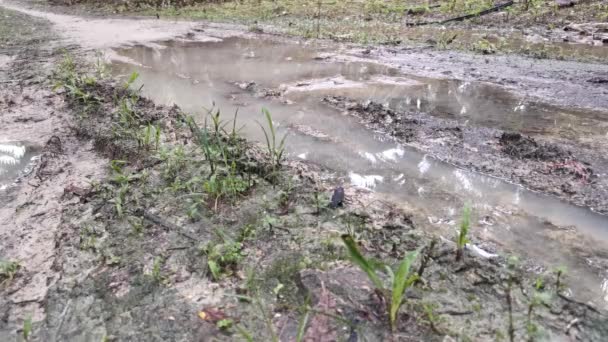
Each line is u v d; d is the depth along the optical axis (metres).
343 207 2.83
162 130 3.97
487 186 3.12
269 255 2.40
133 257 2.43
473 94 5.03
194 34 9.00
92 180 3.21
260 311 2.04
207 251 2.42
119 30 9.69
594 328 1.91
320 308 2.00
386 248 2.41
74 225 2.73
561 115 4.36
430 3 10.76
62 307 2.13
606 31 7.55
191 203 2.88
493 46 7.01
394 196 3.02
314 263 2.30
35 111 4.59
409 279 1.93
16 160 3.59
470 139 3.84
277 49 7.50
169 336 1.94
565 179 3.15
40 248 2.54
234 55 7.16
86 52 7.52
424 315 1.96
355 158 3.58
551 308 2.02
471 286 2.14
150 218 2.76
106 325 2.01
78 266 2.39
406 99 4.91
